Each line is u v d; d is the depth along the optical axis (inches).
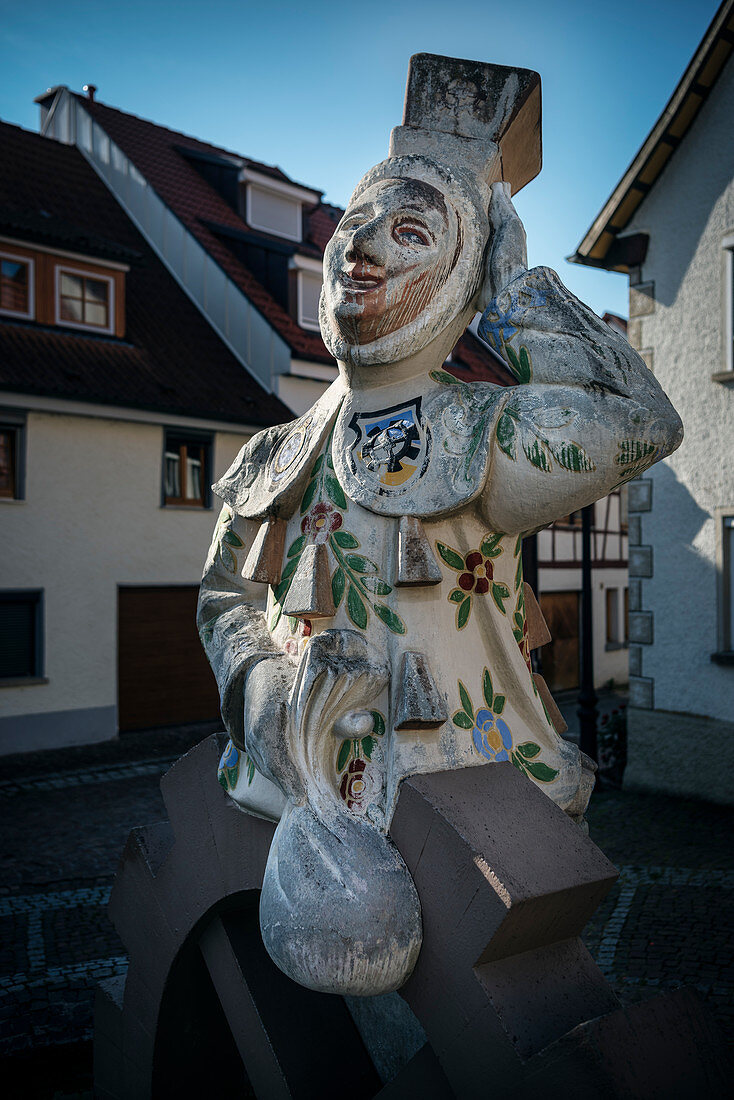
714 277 413.1
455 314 83.5
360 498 82.4
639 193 431.5
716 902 271.4
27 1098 174.1
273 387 685.3
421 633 80.7
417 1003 73.5
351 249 81.8
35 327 605.0
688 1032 67.6
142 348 651.5
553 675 790.5
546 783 84.4
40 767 506.6
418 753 77.7
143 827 114.0
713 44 394.6
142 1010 111.3
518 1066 65.8
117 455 592.7
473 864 69.7
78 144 823.7
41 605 559.5
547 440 75.4
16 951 245.8
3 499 547.5
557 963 73.1
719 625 410.0
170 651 624.4
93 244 617.9
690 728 418.3
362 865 73.3
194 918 100.7
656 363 434.0
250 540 97.5
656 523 432.5
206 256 729.6
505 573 86.2
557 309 78.3
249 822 93.4
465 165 87.0
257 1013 97.3
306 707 77.8
